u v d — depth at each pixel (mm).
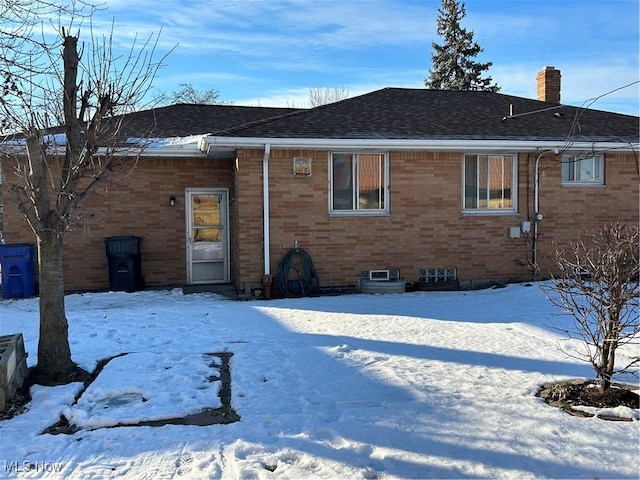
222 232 12797
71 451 3963
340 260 11180
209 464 3719
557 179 12000
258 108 16328
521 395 4910
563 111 14219
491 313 8719
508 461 3691
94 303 10211
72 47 5750
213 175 12586
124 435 4227
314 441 4016
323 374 5590
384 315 8625
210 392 5168
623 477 3484
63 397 5059
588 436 4051
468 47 41844
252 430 4246
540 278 11922
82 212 8461
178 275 12531
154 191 12305
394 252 11398
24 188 5621
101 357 6398
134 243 11562
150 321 8250
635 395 4844
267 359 6145
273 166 10789
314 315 8656
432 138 11086
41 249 5664
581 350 6348
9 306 9875
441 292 11039
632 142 11758
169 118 14820
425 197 11484
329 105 13172
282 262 10820
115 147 5984
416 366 5809
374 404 4754
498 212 11820
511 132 12086
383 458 3764
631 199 12352
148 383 5422
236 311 9039
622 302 4820
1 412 4738
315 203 11008
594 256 5586
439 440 4012
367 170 11305
